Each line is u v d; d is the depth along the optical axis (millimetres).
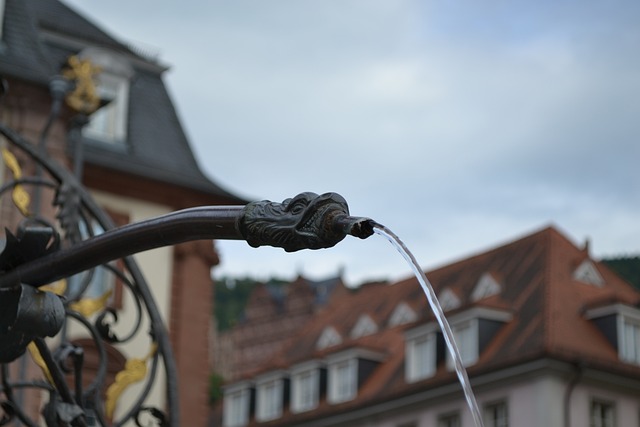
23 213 5035
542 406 33000
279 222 2979
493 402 34562
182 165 25781
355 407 39688
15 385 4559
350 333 45250
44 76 19953
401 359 40438
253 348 116375
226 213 3117
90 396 4676
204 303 24938
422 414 37250
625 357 34812
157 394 21953
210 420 54219
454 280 41688
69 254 3479
